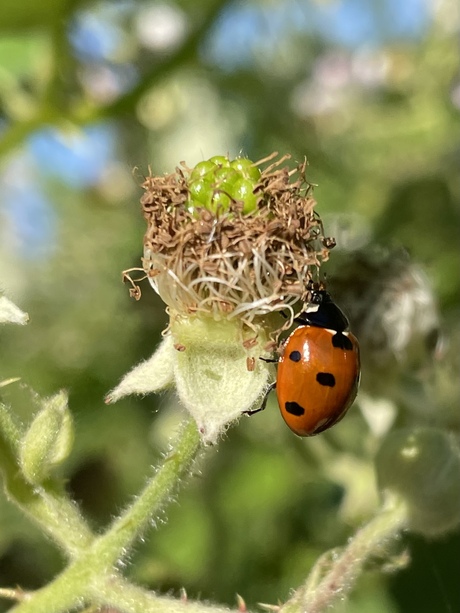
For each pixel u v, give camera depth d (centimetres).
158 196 6
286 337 7
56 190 13
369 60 12
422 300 8
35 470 6
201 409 6
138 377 6
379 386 8
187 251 6
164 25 9
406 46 12
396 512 7
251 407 6
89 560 6
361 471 9
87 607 6
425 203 10
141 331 10
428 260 10
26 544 9
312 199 7
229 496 10
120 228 12
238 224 6
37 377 10
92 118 9
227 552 9
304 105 12
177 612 6
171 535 10
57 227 12
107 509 10
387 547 7
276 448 10
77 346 10
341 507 9
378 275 8
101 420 10
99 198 12
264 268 6
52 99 9
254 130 12
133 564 8
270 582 9
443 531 7
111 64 9
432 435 7
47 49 9
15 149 9
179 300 6
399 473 7
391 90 12
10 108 9
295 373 7
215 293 6
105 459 10
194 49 9
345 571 6
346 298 8
